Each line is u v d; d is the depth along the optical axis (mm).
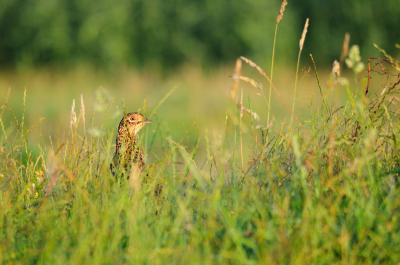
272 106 27312
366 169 6992
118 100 37969
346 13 55469
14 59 62250
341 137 7617
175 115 29406
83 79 51906
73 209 7113
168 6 57812
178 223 6141
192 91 37906
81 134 12789
